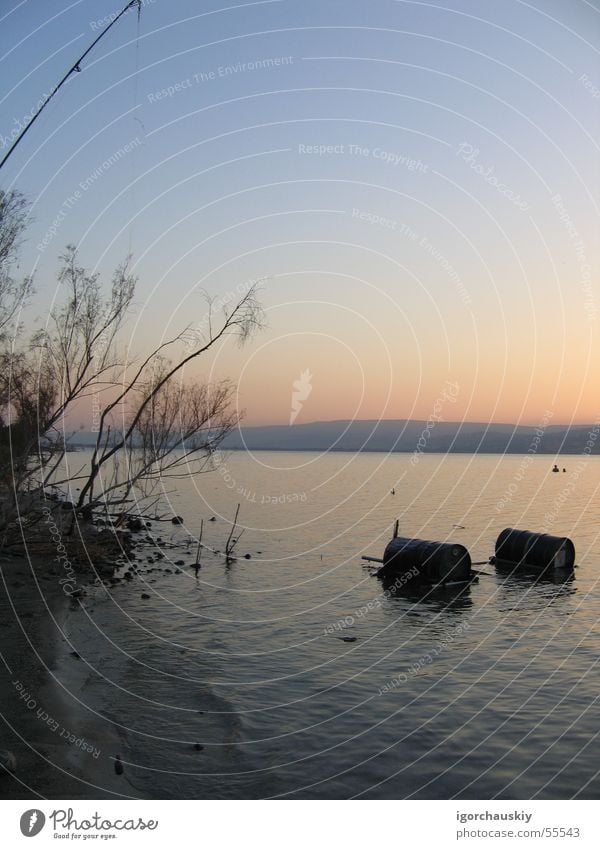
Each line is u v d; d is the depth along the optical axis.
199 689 15.08
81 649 17.12
